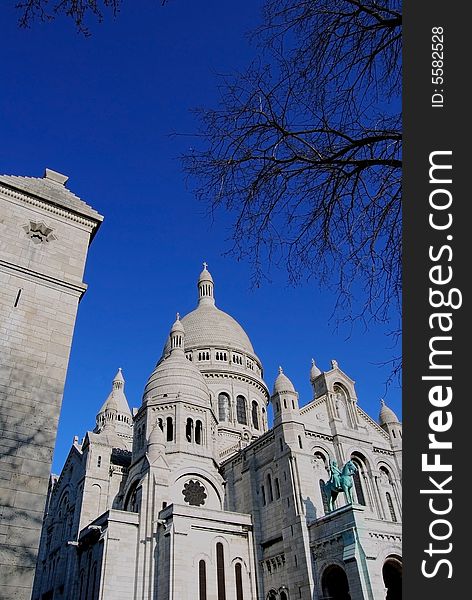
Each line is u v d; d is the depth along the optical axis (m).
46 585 62.16
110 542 47.16
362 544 39.69
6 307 27.62
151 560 47.12
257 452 56.91
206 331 91.12
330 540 42.56
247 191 13.55
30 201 31.72
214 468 59.59
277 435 53.19
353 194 13.38
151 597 44.91
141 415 63.06
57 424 26.02
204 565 46.47
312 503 47.69
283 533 47.75
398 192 12.88
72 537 57.09
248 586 48.31
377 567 39.22
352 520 40.91
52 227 31.75
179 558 45.06
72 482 65.06
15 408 25.25
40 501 23.58
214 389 81.38
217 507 56.56
